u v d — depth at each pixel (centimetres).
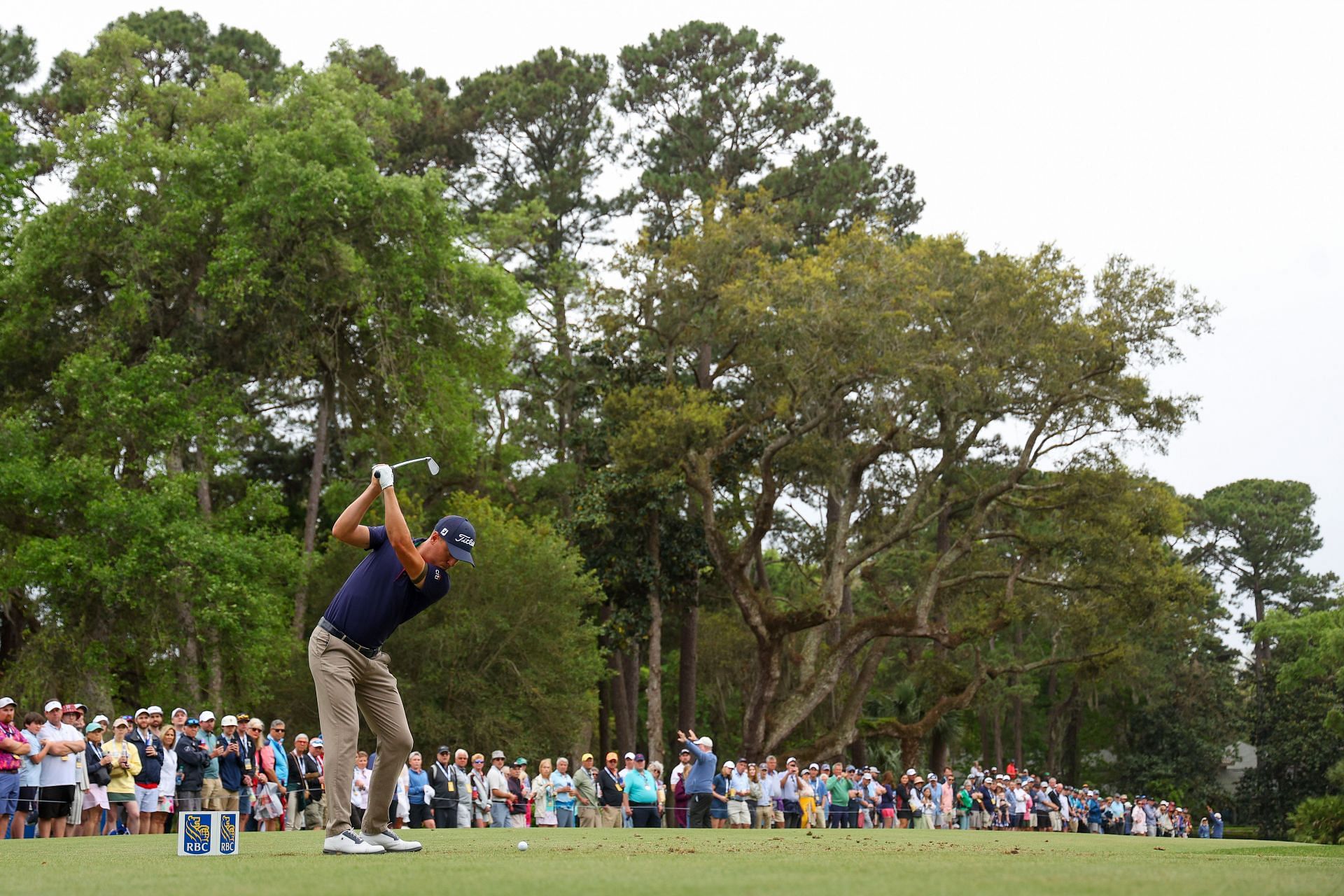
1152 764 6806
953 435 3841
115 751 1480
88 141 2850
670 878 446
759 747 3750
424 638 3169
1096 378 3719
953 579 4166
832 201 4884
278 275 2972
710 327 3922
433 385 3148
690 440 3719
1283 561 8188
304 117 3127
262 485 3042
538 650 3291
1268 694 6888
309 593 3353
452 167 4931
